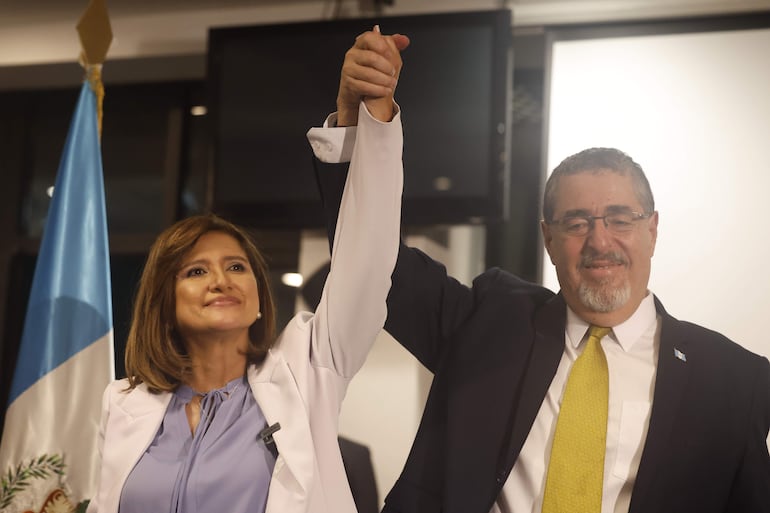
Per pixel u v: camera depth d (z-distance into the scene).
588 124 3.20
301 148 3.45
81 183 2.76
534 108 3.77
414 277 2.15
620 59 3.22
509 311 2.09
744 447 1.85
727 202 3.00
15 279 4.24
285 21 3.69
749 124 3.05
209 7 3.79
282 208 3.43
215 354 1.88
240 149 3.50
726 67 3.12
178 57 3.84
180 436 1.83
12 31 3.96
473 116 3.30
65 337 2.61
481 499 1.89
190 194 4.16
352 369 1.87
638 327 1.99
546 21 3.41
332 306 1.82
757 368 1.92
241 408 1.84
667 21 3.20
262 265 1.99
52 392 2.56
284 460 1.72
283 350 1.89
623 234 1.97
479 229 3.60
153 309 1.91
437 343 2.18
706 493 1.81
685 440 1.84
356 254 1.77
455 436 1.95
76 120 2.80
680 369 1.91
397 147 1.77
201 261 1.91
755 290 2.90
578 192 2.01
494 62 3.30
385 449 3.23
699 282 2.95
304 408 1.78
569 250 2.00
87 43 2.86
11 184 4.29
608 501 1.85
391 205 1.77
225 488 1.71
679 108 3.12
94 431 2.54
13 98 4.37
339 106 1.84
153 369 1.91
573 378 1.95
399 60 1.76
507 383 1.98
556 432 1.90
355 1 3.63
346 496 1.78
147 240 4.11
